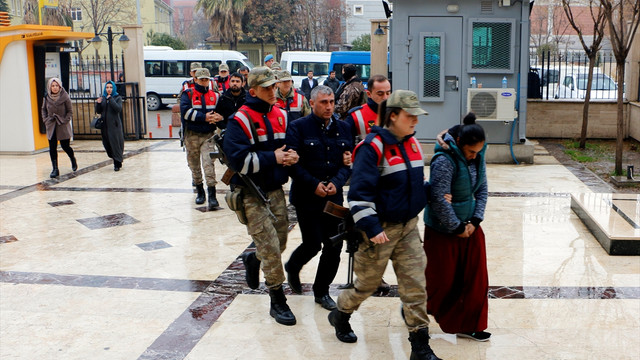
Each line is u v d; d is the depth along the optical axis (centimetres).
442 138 401
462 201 402
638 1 939
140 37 1482
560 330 440
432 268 414
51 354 419
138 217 778
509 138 1079
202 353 416
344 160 459
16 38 1233
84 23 4400
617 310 473
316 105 448
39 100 1291
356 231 392
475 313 413
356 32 4484
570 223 709
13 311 492
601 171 1023
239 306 495
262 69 439
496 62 1048
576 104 1363
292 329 449
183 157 1219
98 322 470
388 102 374
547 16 2738
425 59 1059
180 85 2645
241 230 716
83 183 985
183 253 634
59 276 571
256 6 4000
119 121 1082
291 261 488
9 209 827
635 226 629
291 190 470
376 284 400
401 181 376
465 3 1040
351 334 427
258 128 444
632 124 1337
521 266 571
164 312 486
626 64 1368
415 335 386
